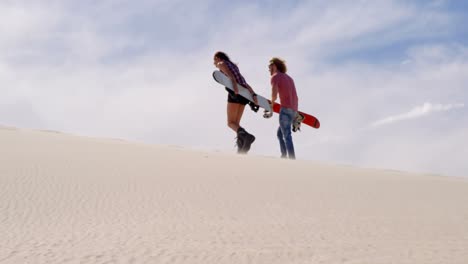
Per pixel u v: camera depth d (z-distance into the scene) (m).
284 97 9.55
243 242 3.22
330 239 3.35
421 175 7.96
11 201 4.37
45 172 5.69
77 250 2.96
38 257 2.80
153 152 8.32
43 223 3.70
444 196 5.54
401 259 2.85
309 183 5.90
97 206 4.30
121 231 3.47
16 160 6.38
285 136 9.61
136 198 4.65
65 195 4.66
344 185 5.90
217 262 2.76
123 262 2.73
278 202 4.73
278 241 3.26
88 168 6.13
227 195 4.96
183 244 3.13
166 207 4.34
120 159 7.15
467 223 4.00
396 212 4.43
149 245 3.09
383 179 6.73
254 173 6.43
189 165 6.88
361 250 3.05
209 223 3.79
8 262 2.71
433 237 3.46
